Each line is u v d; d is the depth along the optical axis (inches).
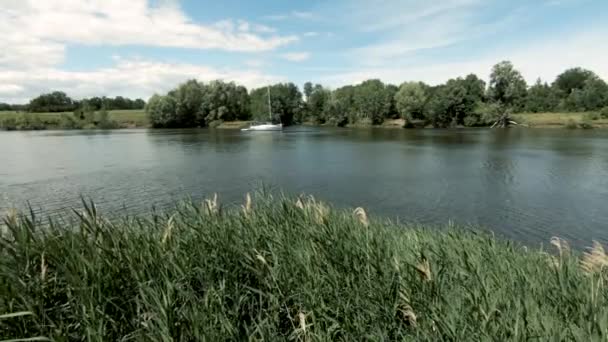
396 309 117.0
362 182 813.9
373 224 209.8
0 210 566.6
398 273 130.0
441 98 2876.5
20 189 743.1
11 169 999.0
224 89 3585.1
